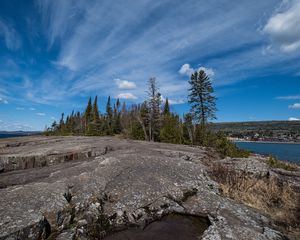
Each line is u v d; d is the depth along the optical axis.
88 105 70.31
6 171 13.30
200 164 13.63
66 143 22.95
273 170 12.70
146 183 9.77
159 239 6.41
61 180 9.33
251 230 6.57
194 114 38.00
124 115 68.50
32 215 6.26
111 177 10.04
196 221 7.52
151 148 19.56
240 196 9.59
